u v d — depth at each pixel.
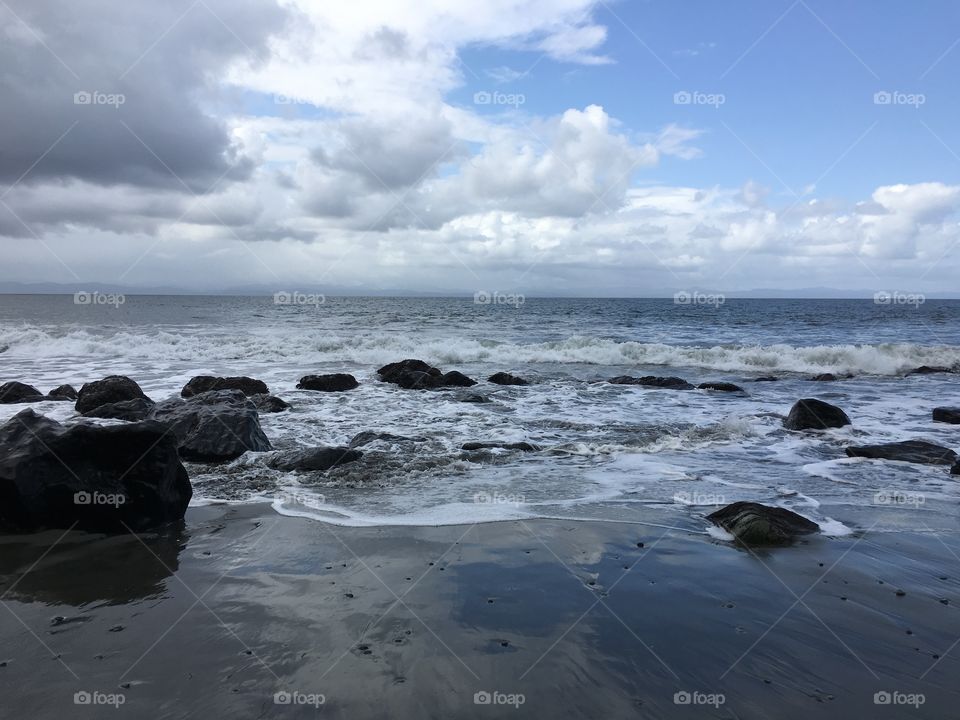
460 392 15.30
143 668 3.65
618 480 7.94
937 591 4.82
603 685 3.51
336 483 7.62
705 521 6.41
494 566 5.17
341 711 3.24
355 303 92.69
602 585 4.84
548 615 4.34
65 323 40.50
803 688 3.52
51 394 14.05
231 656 3.78
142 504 6.03
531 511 6.62
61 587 4.75
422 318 50.12
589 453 9.45
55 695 3.38
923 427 12.10
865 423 12.55
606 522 6.31
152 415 9.69
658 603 4.55
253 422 9.48
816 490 7.64
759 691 3.48
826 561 5.39
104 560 5.27
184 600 4.53
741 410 13.75
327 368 20.64
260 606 4.44
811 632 4.16
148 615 4.30
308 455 8.38
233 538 5.79
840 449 10.04
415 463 8.45
